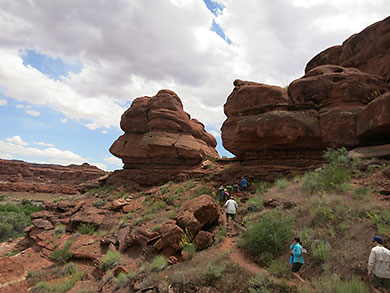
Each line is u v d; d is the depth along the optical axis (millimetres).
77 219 19031
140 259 10648
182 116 30656
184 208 11148
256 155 18516
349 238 6762
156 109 30203
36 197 63125
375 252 4695
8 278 4680
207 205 10578
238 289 6008
